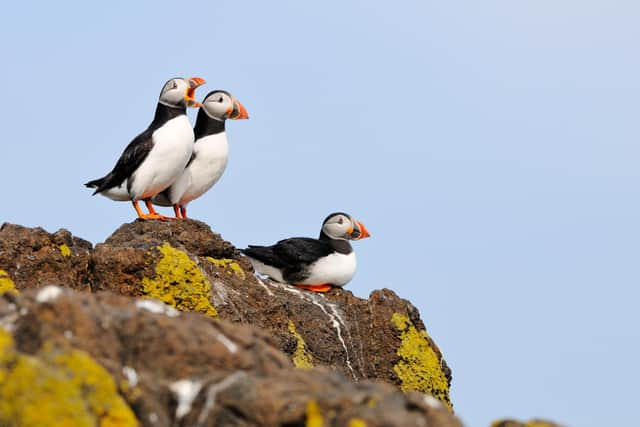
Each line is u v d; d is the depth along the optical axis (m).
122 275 14.27
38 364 6.67
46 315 7.39
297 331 16.36
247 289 16.22
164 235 16.38
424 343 17.20
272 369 7.62
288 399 6.99
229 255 17.08
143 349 7.50
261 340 8.21
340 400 6.91
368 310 17.02
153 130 17.69
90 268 14.37
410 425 6.73
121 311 7.68
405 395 7.33
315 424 6.80
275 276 18.95
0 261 13.52
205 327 7.79
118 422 6.78
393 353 16.75
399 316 17.02
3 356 6.60
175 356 7.49
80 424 6.58
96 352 7.32
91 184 18.56
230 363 7.53
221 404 7.04
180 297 14.48
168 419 7.09
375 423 6.73
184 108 18.02
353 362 16.58
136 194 17.58
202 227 16.97
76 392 6.71
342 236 19.09
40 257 13.75
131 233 16.62
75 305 7.46
